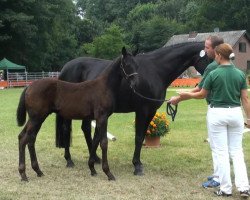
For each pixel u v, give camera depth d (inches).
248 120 234.2
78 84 276.8
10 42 1854.1
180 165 317.1
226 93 226.5
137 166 290.4
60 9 2071.9
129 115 642.2
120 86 280.8
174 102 249.9
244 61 2298.2
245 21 2632.9
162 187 257.1
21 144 271.9
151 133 383.2
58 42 2209.6
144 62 292.0
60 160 334.6
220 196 237.1
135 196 237.9
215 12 2741.1
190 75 1573.6
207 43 246.4
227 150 234.1
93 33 3026.6
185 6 3553.2
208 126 238.5
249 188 237.9
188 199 232.8
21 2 1768.0
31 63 1955.0
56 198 233.9
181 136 449.4
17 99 964.0
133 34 2650.1
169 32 2591.0
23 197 235.8
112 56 2049.7
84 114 274.2
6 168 303.6
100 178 279.0
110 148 386.0
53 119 590.2
